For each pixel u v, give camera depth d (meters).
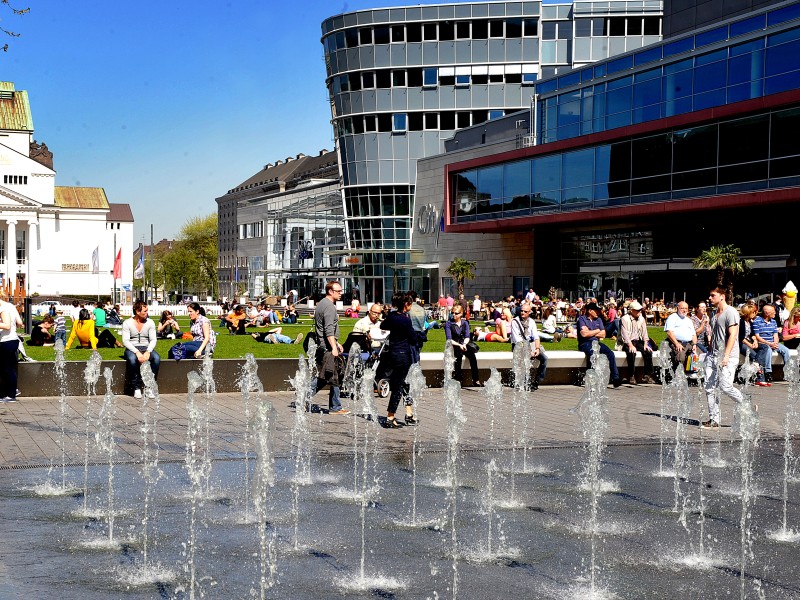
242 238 108.88
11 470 9.34
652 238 46.97
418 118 68.88
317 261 85.62
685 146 40.66
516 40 66.94
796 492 8.77
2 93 109.38
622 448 11.29
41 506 7.74
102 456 10.22
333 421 13.47
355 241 72.69
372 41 68.94
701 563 6.23
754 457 10.80
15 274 103.44
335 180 84.56
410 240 70.00
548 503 8.14
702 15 45.75
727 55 38.88
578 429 12.93
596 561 6.26
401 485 8.85
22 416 13.60
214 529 7.04
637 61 44.81
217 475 9.19
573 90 48.59
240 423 13.08
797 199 35.25
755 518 7.65
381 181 69.88
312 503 8.02
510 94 67.25
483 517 7.56
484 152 58.09
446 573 5.94
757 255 40.53
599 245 50.94
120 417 13.61
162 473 9.25
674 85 41.72
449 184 57.47
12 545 6.52
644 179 42.97
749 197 37.31
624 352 19.97
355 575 5.87
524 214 51.12
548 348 26.33
